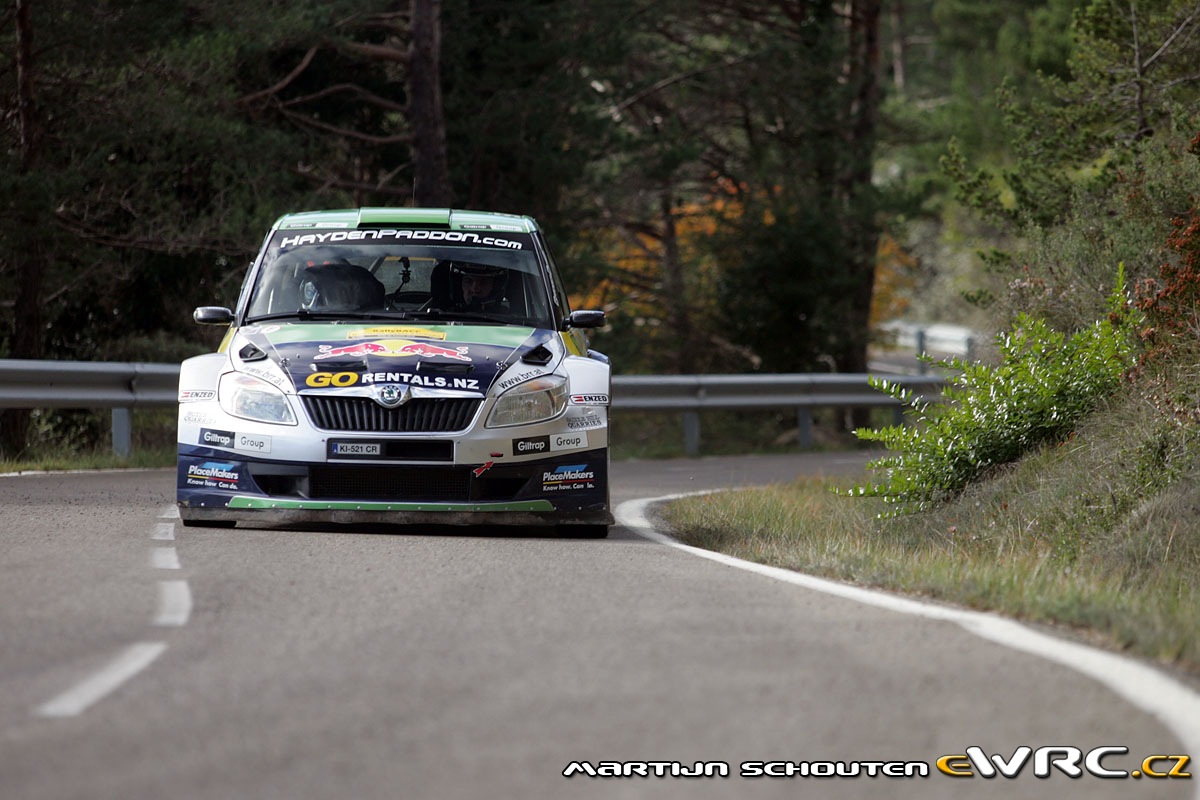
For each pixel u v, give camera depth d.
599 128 109.25
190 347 86.12
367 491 36.00
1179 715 18.38
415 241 41.84
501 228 42.84
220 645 22.19
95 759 16.39
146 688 19.55
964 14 175.75
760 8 133.12
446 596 26.64
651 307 141.38
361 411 35.91
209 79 77.81
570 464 36.75
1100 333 44.09
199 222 78.69
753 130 135.75
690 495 54.25
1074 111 66.50
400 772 15.93
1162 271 44.34
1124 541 35.78
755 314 127.81
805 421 92.50
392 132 106.88
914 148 160.88
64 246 74.06
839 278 125.50
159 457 64.38
